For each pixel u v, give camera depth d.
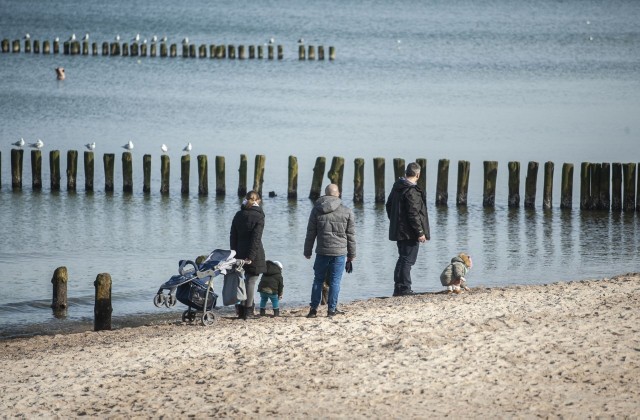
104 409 38.78
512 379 41.19
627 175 107.88
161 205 112.88
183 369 44.09
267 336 49.28
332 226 53.19
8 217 105.06
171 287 53.25
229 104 196.38
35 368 45.41
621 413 37.00
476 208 112.38
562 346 45.66
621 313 51.75
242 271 54.25
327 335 49.00
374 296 72.25
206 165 116.69
